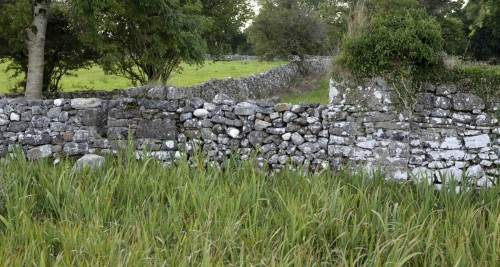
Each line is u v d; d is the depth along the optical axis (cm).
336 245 489
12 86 1934
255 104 773
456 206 541
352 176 655
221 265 417
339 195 553
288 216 512
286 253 456
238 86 1859
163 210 557
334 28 3038
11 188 602
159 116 793
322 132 741
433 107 709
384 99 711
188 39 1463
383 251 450
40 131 826
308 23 2795
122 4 1387
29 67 1234
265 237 478
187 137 789
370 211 523
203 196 543
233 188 578
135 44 1590
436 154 709
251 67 3128
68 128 820
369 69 711
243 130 770
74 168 663
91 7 1222
